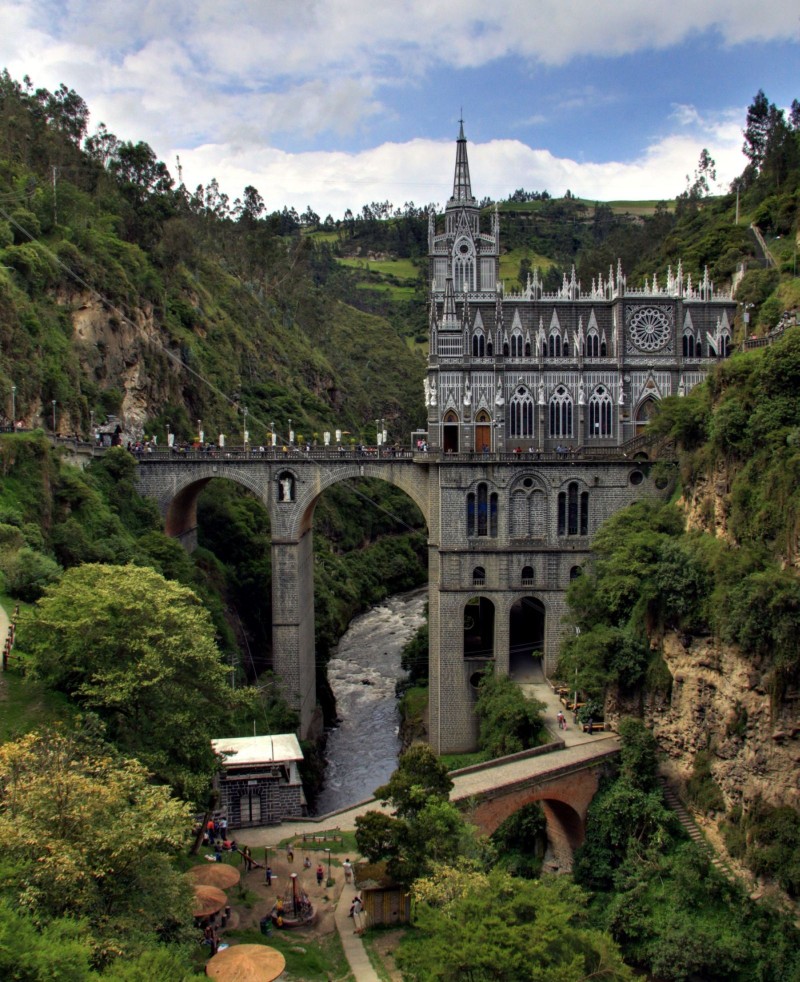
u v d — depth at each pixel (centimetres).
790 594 5756
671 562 7112
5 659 5109
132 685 4497
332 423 18825
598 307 10056
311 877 5250
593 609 8169
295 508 9388
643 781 6688
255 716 8412
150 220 15188
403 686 10950
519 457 8825
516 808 6328
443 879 4228
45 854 3088
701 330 10181
